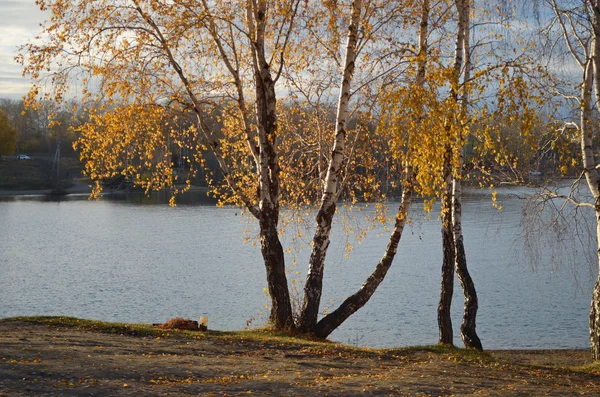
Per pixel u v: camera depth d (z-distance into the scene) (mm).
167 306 31750
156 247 53219
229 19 17359
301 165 21172
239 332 17844
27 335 14586
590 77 14812
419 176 13852
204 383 10984
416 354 16203
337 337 25922
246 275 40156
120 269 42812
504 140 15367
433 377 12867
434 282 37188
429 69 15133
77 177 126438
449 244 18391
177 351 14305
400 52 17078
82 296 34219
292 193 21266
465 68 16844
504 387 12086
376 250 49281
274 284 19094
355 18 17422
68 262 46031
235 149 20672
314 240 18969
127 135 17344
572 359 20938
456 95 14992
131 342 14898
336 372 12977
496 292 34062
